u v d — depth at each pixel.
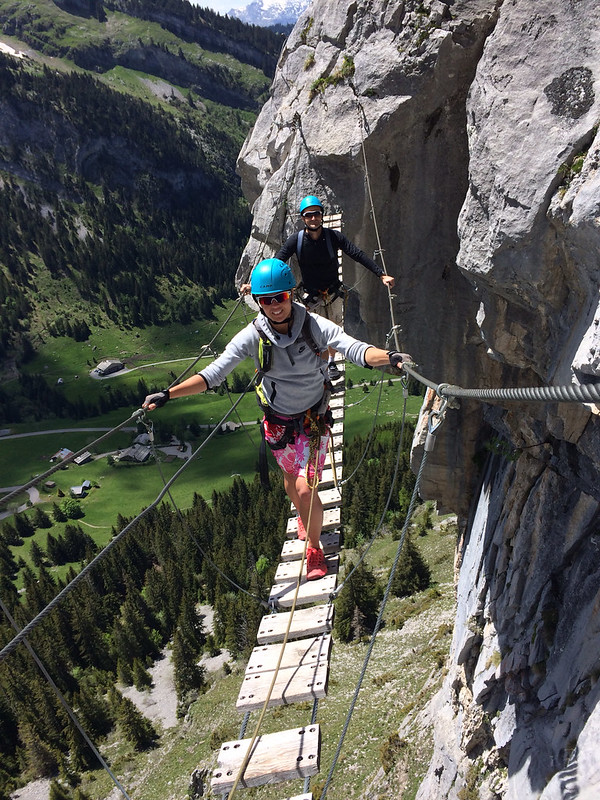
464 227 9.89
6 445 183.88
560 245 8.44
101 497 150.12
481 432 18.23
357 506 84.81
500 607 16.30
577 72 8.18
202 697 65.12
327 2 13.26
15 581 114.75
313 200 9.23
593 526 12.77
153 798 52.44
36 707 70.19
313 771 5.01
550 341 9.76
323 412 6.02
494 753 15.45
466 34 11.13
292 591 6.66
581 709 11.75
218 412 188.88
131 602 85.00
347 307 14.84
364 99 12.35
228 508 113.12
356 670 46.09
